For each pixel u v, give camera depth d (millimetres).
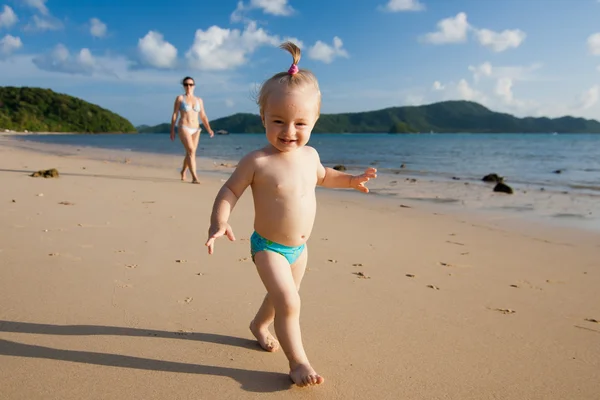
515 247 4781
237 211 6152
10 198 6363
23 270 3408
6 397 1896
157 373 2133
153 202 6559
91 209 5809
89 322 2619
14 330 2484
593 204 7629
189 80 9055
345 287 3381
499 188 9039
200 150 24578
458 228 5668
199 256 3932
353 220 6020
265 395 2002
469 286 3518
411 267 3951
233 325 2666
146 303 2914
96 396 1935
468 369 2275
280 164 2238
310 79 2211
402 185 10055
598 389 2133
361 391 2061
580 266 4133
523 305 3156
